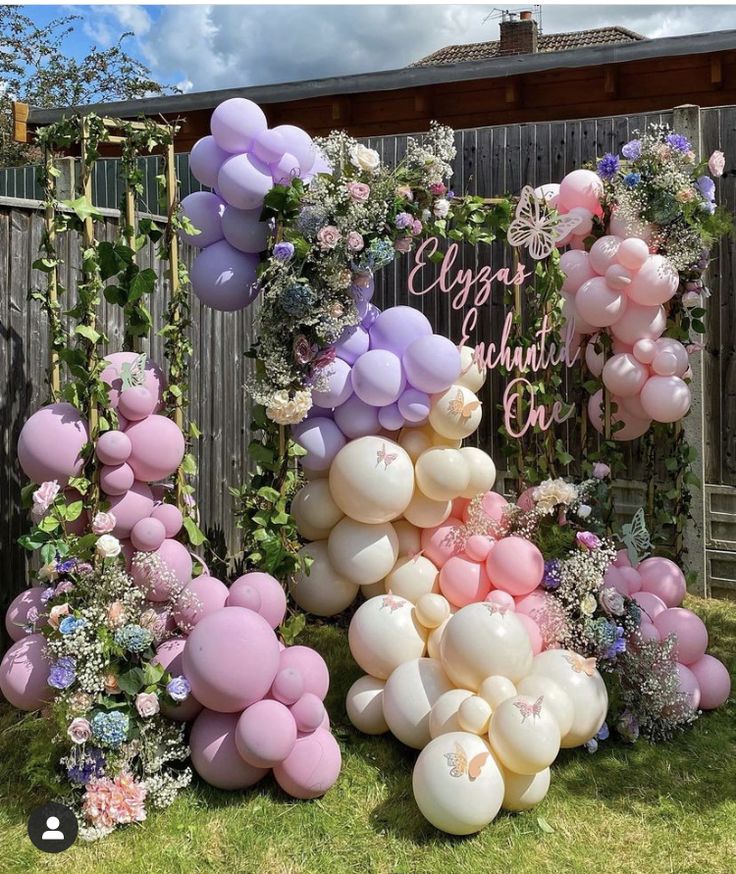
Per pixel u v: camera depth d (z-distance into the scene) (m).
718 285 4.84
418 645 3.25
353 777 3.01
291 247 3.09
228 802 2.85
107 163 6.85
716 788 2.99
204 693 2.77
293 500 3.66
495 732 2.70
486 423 5.39
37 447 2.98
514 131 5.26
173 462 3.16
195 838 2.65
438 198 3.50
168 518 3.23
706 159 4.82
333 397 3.40
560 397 4.08
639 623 3.49
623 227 3.90
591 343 4.30
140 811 2.70
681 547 4.45
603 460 4.21
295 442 3.49
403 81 6.80
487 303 5.36
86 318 3.00
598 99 6.59
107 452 2.98
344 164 3.26
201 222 3.28
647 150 3.92
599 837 2.70
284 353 3.25
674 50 5.98
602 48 6.20
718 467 4.94
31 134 8.28
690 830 2.73
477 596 3.41
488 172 5.34
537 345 3.89
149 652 2.88
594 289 3.94
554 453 4.12
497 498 3.78
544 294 3.85
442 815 2.61
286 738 2.76
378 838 2.68
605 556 3.46
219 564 4.74
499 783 2.66
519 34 9.39
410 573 3.50
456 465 3.43
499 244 5.30
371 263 3.28
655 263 3.84
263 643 2.78
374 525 3.47
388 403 3.43
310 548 3.62
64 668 2.76
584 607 3.34
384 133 7.24
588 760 3.18
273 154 3.14
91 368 2.98
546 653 3.17
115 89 18.44
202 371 4.61
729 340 4.84
